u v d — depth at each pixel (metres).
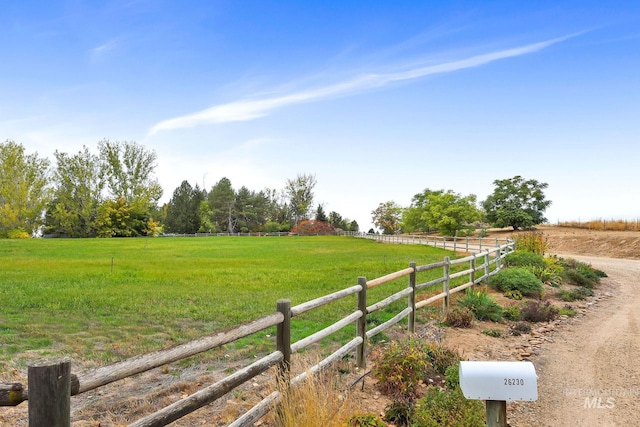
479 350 7.19
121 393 4.96
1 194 62.62
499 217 60.44
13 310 9.69
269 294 12.36
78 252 30.34
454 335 8.08
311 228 80.31
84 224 71.06
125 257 26.56
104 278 15.79
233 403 4.67
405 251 32.19
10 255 27.14
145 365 2.68
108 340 7.28
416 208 67.69
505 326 8.98
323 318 8.97
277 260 24.66
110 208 68.56
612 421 4.69
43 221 69.44
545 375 6.16
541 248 21.92
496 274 13.27
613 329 9.00
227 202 99.62
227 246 39.78
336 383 5.05
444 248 33.59
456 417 4.10
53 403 2.08
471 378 2.48
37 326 8.16
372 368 5.96
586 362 6.75
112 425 4.14
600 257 31.53
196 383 5.23
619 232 42.44
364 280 6.03
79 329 8.02
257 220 102.69
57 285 13.84
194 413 4.44
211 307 10.21
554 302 11.94
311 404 3.65
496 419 2.61
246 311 9.76
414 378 5.14
